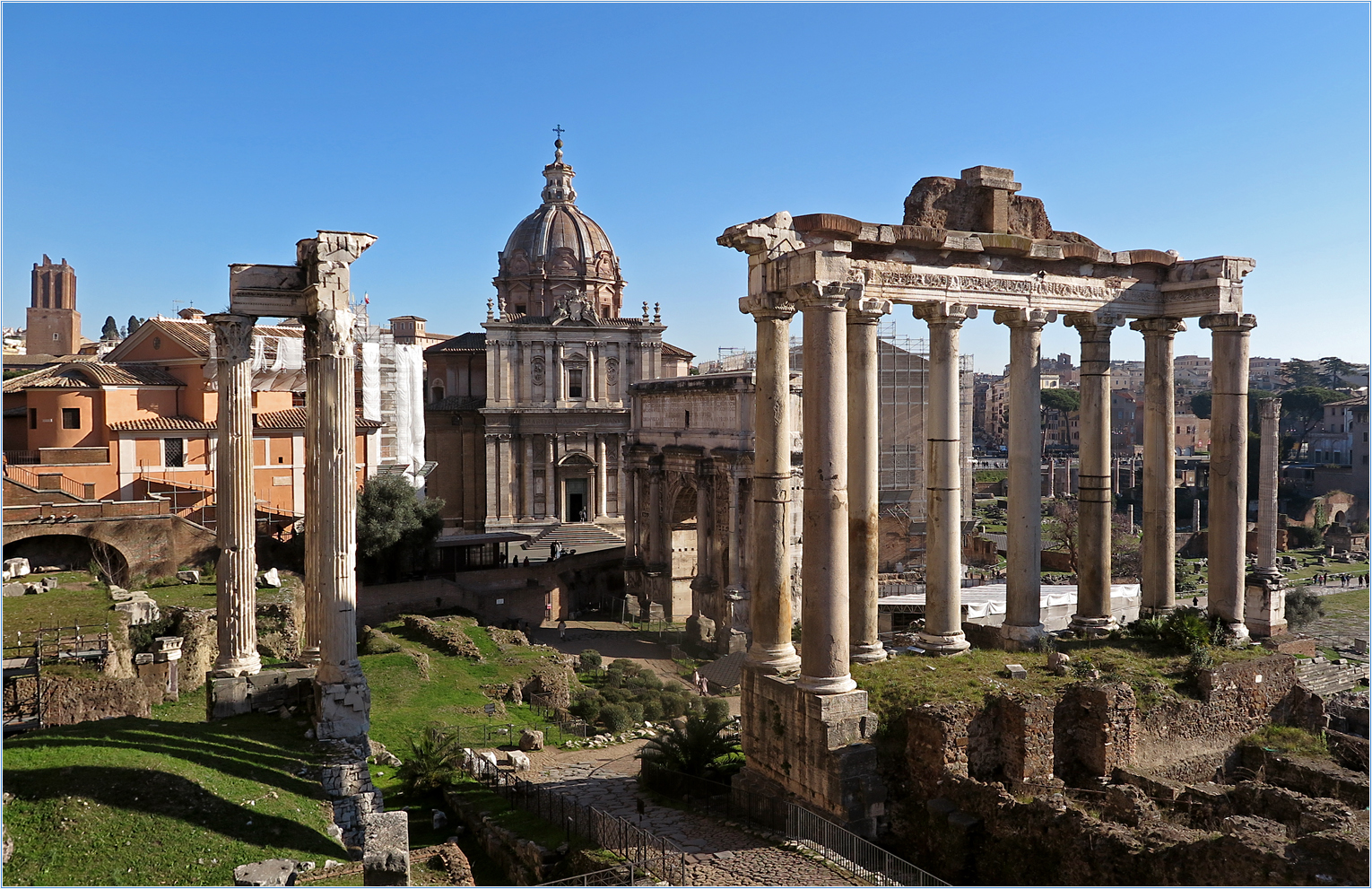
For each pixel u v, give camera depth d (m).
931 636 34.22
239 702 33.06
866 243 31.23
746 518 74.50
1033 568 35.31
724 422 77.94
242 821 24.23
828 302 28.48
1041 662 32.81
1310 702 33.34
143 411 66.88
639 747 42.38
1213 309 35.97
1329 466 139.38
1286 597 79.06
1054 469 158.25
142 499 65.12
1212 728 31.56
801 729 28.52
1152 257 36.91
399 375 93.44
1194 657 33.03
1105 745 28.58
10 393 65.25
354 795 27.50
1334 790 27.69
